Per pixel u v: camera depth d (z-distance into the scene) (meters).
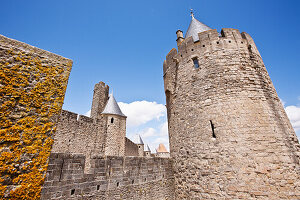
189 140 8.97
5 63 3.31
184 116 9.75
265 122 7.60
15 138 3.01
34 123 3.31
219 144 7.64
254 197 6.30
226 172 7.05
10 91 3.21
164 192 9.34
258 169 6.66
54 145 12.82
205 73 9.46
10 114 3.09
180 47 11.56
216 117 8.19
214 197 7.00
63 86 3.98
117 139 18.72
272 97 8.64
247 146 7.14
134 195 7.98
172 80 11.78
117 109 20.73
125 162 8.15
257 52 10.33
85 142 15.60
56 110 3.68
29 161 3.05
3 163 2.78
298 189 6.25
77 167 6.25
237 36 10.23
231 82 8.65
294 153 7.14
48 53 4.05
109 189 7.11
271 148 7.02
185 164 8.92
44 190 5.21
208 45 10.05
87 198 6.27
